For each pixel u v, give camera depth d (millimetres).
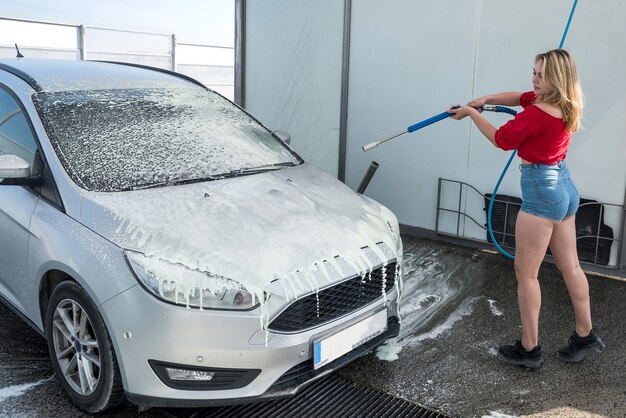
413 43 5383
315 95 6207
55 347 2918
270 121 6664
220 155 3465
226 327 2482
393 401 3016
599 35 4438
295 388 2660
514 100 3449
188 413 2865
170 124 3539
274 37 6441
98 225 2711
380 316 3012
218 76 18359
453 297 4309
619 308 4145
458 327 3846
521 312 3264
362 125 5871
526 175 3072
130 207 2795
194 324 2463
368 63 5711
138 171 3102
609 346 3625
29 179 3000
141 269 2512
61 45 14070
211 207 2922
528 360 3297
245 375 2551
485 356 3482
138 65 4387
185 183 3127
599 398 3061
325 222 3023
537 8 4684
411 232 5695
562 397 3068
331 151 6188
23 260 3035
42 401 2918
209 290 2488
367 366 3348
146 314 2465
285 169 3625
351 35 5785
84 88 3574
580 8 4488
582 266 4770
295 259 2693
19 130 3283
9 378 3107
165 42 16562
